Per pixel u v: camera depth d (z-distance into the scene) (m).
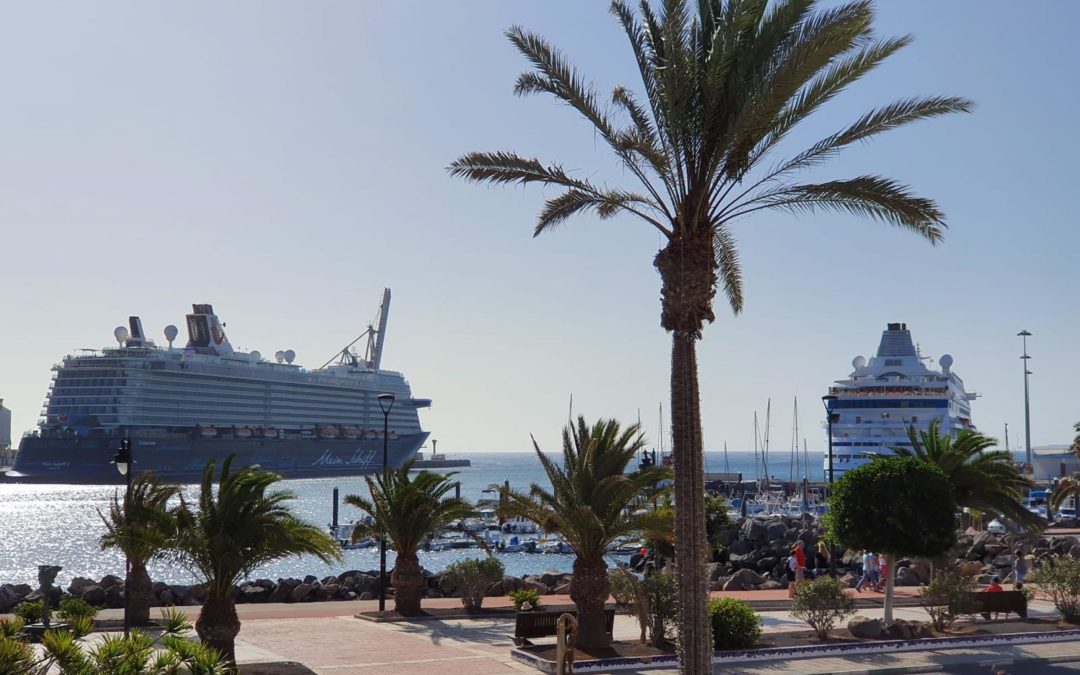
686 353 16.56
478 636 25.94
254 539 19.72
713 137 16.55
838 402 97.31
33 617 24.34
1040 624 27.45
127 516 23.36
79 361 148.25
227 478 20.11
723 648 23.17
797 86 15.75
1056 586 28.08
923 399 95.31
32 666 10.62
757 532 60.81
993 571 46.81
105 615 30.20
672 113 16.16
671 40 15.98
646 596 23.62
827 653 23.34
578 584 22.97
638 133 17.70
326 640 25.23
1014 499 28.72
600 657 21.94
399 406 191.50
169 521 20.09
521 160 18.12
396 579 30.88
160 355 150.88
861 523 25.73
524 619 23.55
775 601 33.28
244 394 158.25
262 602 39.56
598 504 22.88
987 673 21.58
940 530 25.47
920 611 30.84
